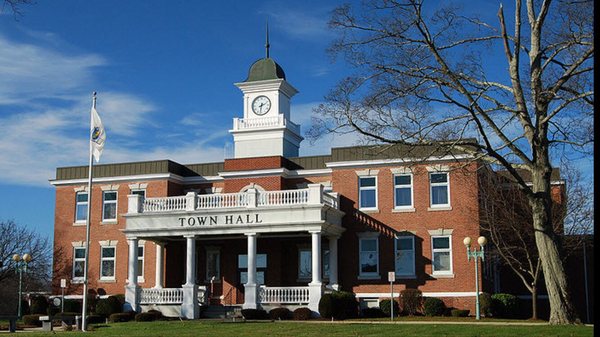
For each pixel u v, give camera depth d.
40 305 48.03
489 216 40.72
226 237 45.66
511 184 42.84
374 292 43.66
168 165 50.12
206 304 44.56
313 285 40.19
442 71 27.23
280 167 47.16
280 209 41.50
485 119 26.88
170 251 48.75
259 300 41.28
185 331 29.28
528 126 27.45
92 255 50.53
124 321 40.34
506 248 40.09
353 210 44.88
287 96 55.97
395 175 44.66
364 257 44.41
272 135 53.03
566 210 41.53
